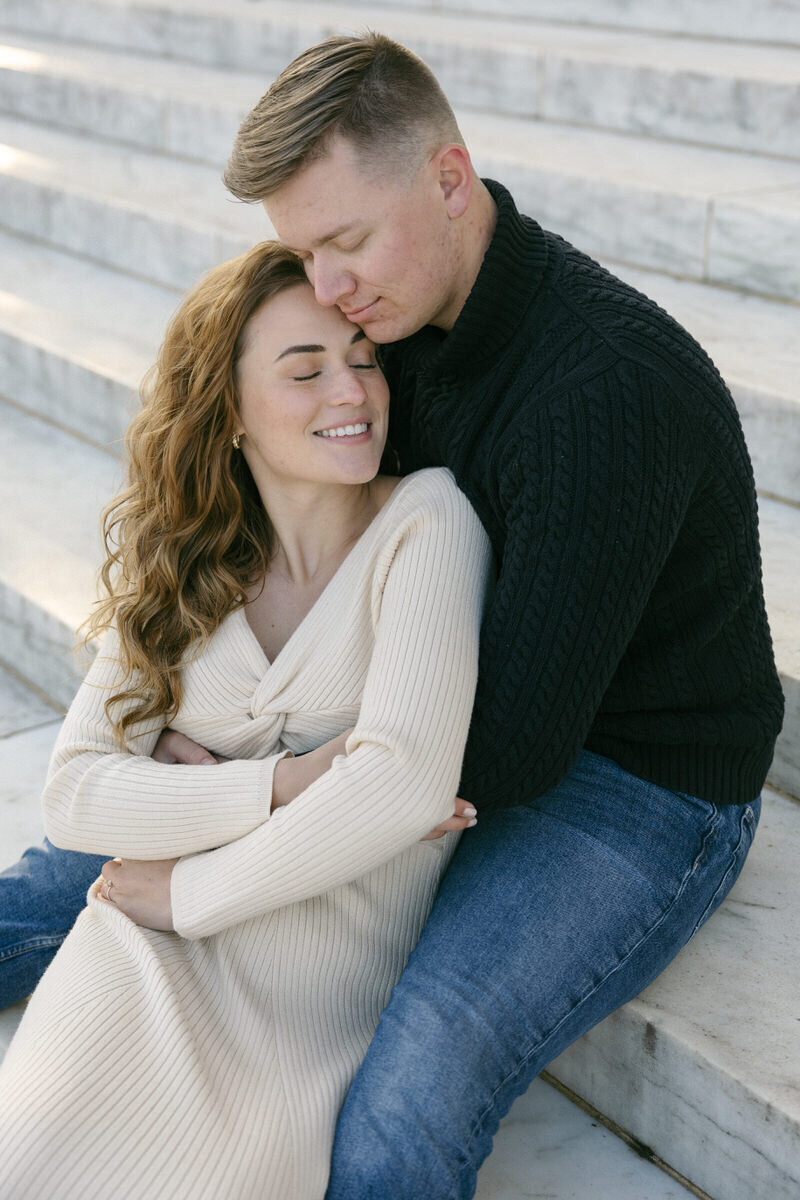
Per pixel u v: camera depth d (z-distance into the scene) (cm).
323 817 161
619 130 398
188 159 453
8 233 460
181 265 389
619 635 158
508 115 427
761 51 412
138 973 168
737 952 189
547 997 166
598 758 181
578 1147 187
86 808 174
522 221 166
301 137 153
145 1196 149
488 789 163
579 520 154
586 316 162
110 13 538
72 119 496
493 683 160
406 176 156
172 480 178
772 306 314
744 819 186
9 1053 168
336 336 168
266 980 172
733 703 179
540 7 482
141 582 181
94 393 346
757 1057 170
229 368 172
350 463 172
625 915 172
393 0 521
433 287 164
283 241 163
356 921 175
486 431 167
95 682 185
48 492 333
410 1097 157
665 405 156
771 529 260
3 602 296
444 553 167
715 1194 177
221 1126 154
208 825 169
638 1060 182
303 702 177
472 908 171
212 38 499
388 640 165
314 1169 156
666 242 334
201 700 180
